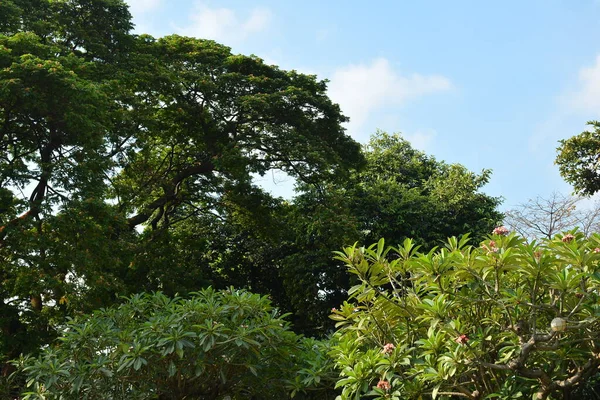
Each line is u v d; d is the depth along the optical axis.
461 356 4.92
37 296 13.16
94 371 6.92
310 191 20.31
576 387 5.29
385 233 21.03
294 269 20.62
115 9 17.45
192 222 22.42
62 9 16.89
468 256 5.00
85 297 12.78
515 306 4.97
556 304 4.96
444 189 22.33
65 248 12.63
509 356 4.93
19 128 14.03
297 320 21.94
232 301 7.36
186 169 18.81
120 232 16.00
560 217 17.59
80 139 13.66
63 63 14.07
